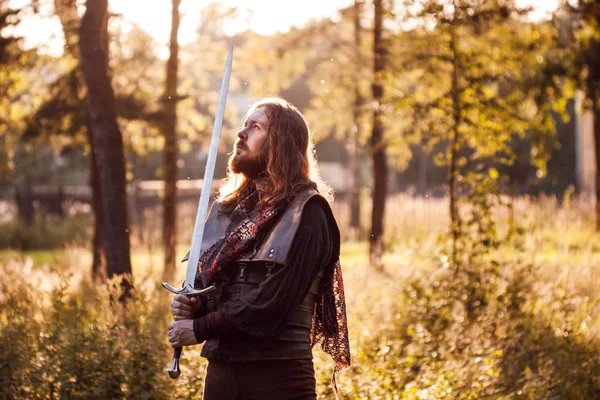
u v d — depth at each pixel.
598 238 12.46
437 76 9.45
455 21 8.56
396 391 5.30
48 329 5.64
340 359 3.23
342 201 26.05
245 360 2.92
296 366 2.95
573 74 9.64
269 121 3.13
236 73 13.59
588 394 5.46
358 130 12.81
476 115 9.03
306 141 3.19
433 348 6.36
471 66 8.89
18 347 5.36
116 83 11.10
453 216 8.18
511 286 7.10
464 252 7.68
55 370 5.11
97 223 10.73
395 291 7.98
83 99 10.15
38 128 10.75
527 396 5.14
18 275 7.12
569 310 7.00
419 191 37.88
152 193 24.31
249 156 3.12
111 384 5.00
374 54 11.51
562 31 9.80
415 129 9.18
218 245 3.08
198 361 5.51
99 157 6.93
